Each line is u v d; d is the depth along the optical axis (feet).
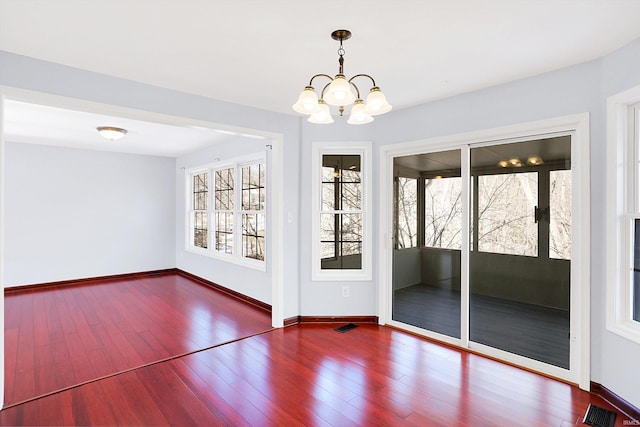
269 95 10.60
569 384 8.61
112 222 20.74
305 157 13.07
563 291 8.98
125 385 8.48
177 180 22.84
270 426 6.95
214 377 8.91
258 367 9.48
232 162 17.21
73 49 7.59
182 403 7.74
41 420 7.09
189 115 10.38
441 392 8.23
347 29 6.74
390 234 12.64
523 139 9.52
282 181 12.59
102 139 16.85
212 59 8.10
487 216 10.34
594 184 8.14
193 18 6.36
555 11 6.12
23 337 11.44
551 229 9.15
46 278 18.69
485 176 10.34
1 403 7.44
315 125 13.02
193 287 18.94
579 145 8.38
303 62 8.24
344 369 9.38
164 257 22.67
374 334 11.91
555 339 9.09
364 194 13.23
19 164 17.87
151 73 8.91
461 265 10.82
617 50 7.56
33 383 8.51
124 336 11.66
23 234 18.02
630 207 7.72
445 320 11.27
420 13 6.19
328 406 7.66
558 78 8.66
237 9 6.06
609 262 7.81
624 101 7.45
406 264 12.26
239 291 16.63
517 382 8.71
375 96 6.05
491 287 10.30
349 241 13.51
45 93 8.13
